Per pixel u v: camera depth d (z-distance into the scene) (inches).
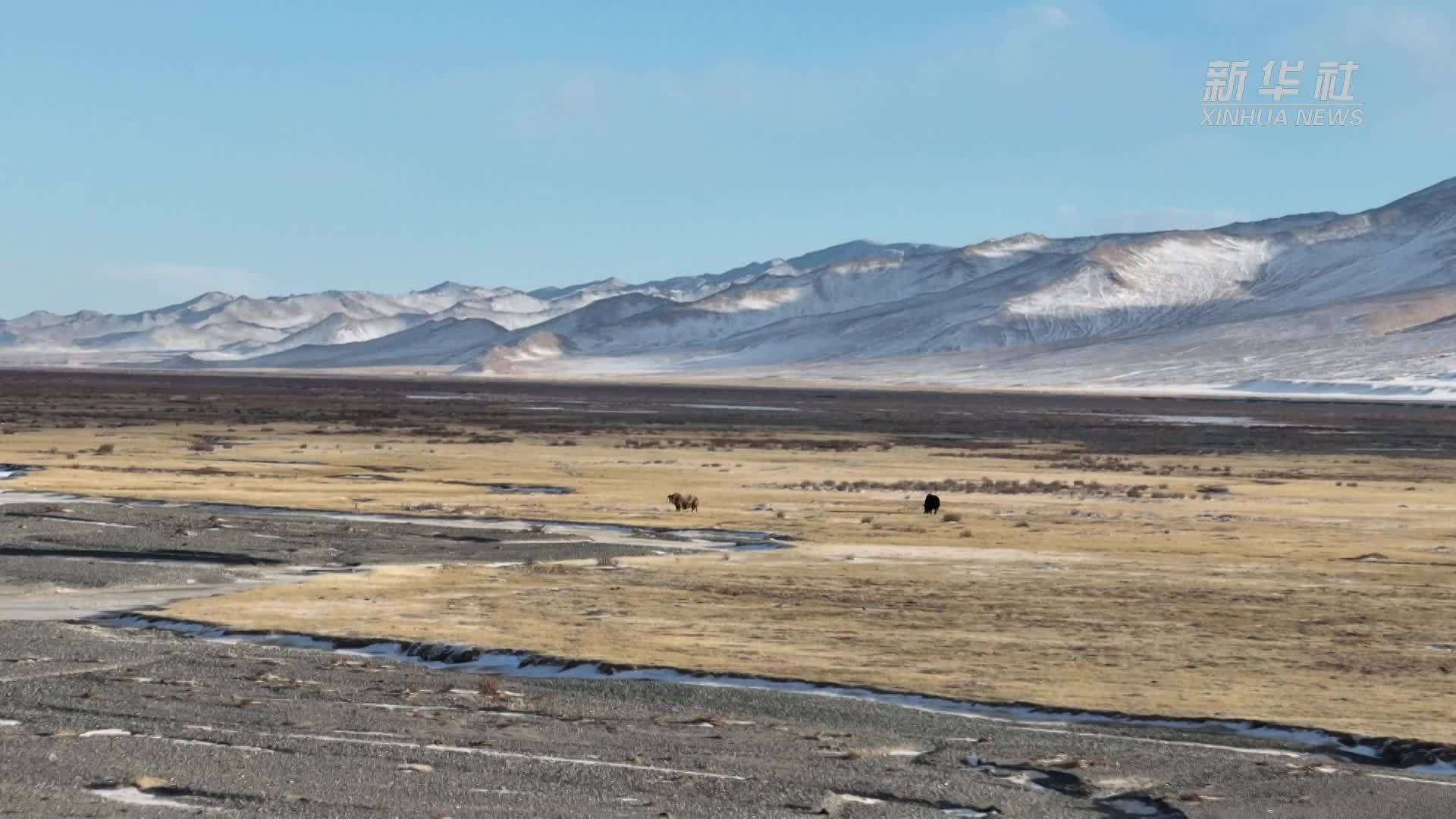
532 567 1924.2
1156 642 1425.9
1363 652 1384.1
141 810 769.6
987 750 995.3
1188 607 1657.2
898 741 1016.2
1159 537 2448.3
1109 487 3548.2
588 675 1240.8
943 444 5374.0
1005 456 4817.9
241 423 5915.4
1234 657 1344.7
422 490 3147.1
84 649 1289.4
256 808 783.1
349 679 1184.8
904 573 1908.2
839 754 971.9
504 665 1291.8
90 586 1711.4
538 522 2524.6
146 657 1258.0
